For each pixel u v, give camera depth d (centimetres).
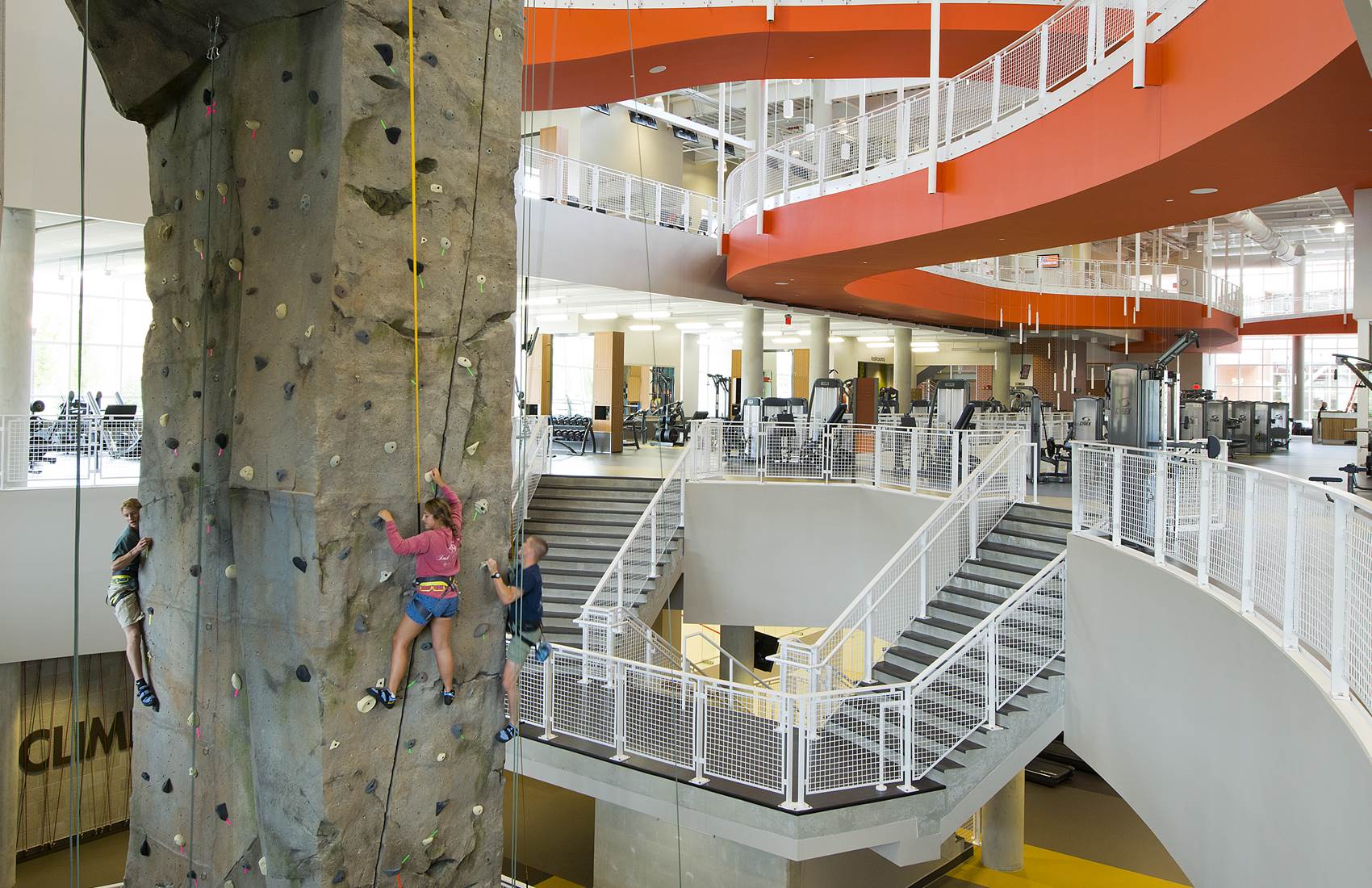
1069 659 956
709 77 1437
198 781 411
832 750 848
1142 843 1399
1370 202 1126
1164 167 946
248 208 388
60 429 1120
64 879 1122
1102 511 916
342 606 363
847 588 1494
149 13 386
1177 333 3203
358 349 364
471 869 427
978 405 2050
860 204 1478
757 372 2234
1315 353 4469
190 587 418
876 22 1302
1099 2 1021
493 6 413
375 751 380
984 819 1305
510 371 428
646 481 1571
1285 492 529
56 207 1032
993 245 1423
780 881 962
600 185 1880
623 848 1080
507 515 432
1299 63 702
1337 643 432
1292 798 474
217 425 406
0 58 288
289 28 376
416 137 381
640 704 902
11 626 977
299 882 366
